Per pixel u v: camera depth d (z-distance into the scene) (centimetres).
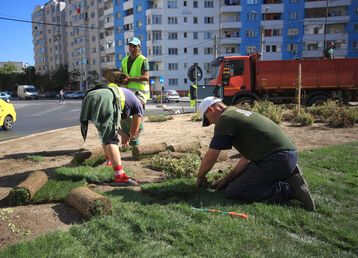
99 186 404
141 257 232
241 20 5891
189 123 1120
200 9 6047
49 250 239
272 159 327
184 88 6194
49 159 572
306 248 247
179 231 268
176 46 6116
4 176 458
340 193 365
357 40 5609
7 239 260
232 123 341
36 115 2109
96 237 261
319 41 5731
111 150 402
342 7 5644
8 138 1046
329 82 1622
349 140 716
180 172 427
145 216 299
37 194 346
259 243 253
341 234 267
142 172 469
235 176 372
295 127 939
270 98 1647
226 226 278
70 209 322
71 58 9025
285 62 1614
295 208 322
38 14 10588
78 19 8338
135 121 459
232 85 1622
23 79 9100
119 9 6700
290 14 5788
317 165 491
